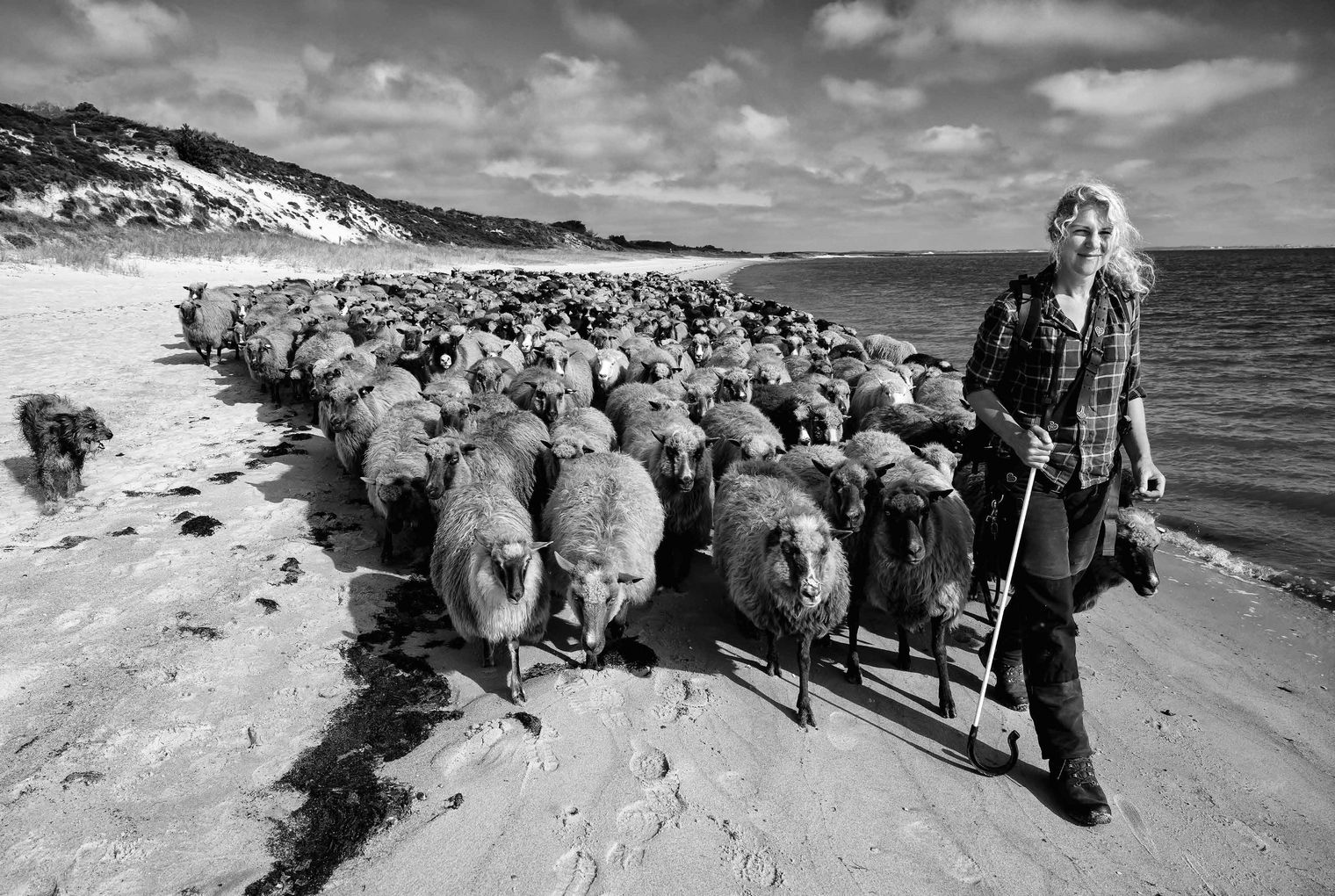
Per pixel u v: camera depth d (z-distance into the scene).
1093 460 4.26
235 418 12.71
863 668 6.11
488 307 24.69
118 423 12.01
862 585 5.97
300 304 20.41
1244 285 75.44
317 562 7.50
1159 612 7.21
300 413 13.24
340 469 10.36
